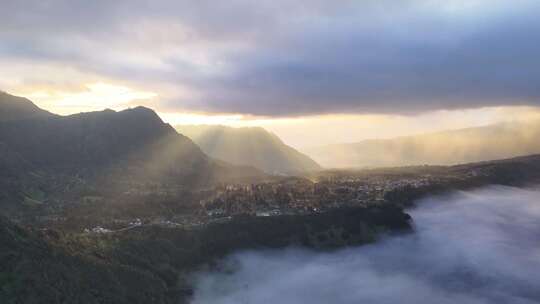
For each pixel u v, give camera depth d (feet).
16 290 557.33
